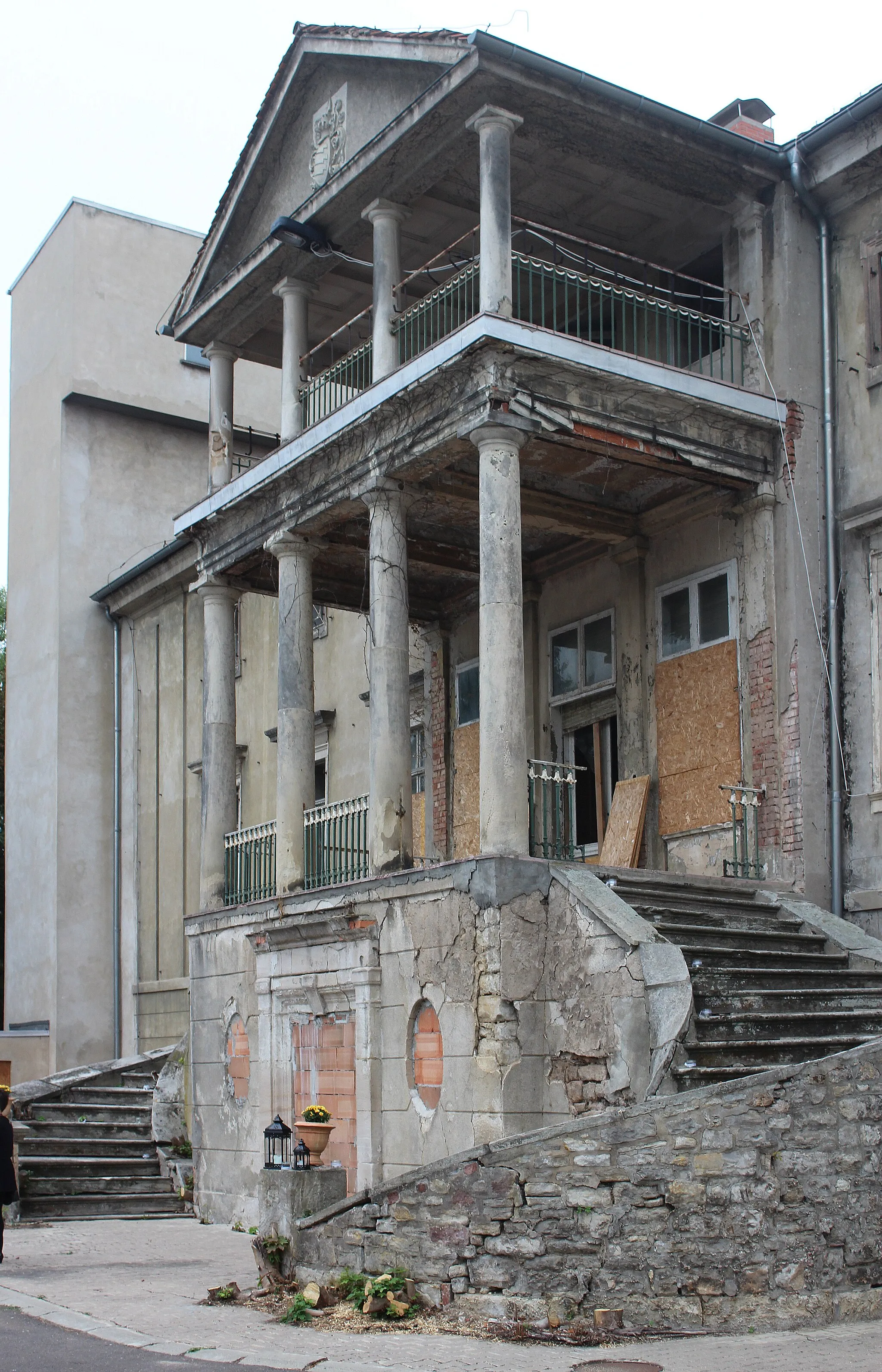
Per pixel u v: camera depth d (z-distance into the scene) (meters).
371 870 14.10
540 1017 12.04
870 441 14.64
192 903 25.09
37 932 28.20
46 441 29.58
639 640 16.36
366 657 21.14
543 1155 9.30
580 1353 8.30
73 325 28.75
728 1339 8.45
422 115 13.92
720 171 14.87
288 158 17.12
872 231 14.85
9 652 30.78
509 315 13.11
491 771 12.58
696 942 12.20
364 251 16.75
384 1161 13.38
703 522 15.73
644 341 16.36
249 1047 16.23
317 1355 8.34
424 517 16.81
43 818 28.42
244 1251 13.60
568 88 13.53
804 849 14.06
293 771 16.03
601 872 12.77
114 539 29.03
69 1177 17.30
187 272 30.44
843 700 14.51
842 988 12.09
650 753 16.09
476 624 19.22
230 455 18.84
